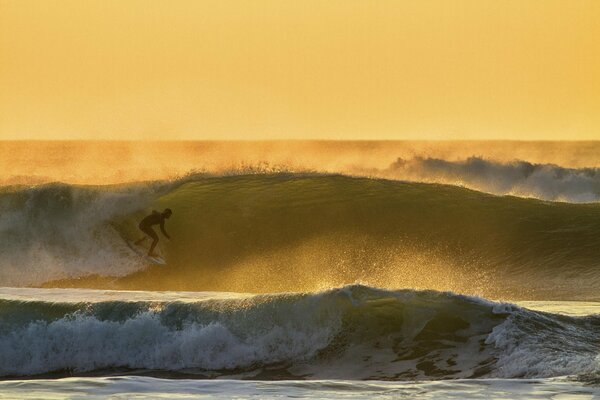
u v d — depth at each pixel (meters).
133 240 101.12
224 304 55.97
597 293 84.44
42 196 101.88
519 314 54.75
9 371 53.88
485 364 49.50
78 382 44.69
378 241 102.94
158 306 56.47
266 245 102.31
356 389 43.75
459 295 56.56
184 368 53.03
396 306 55.31
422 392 42.81
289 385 44.53
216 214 105.00
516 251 99.75
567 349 50.19
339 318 54.56
